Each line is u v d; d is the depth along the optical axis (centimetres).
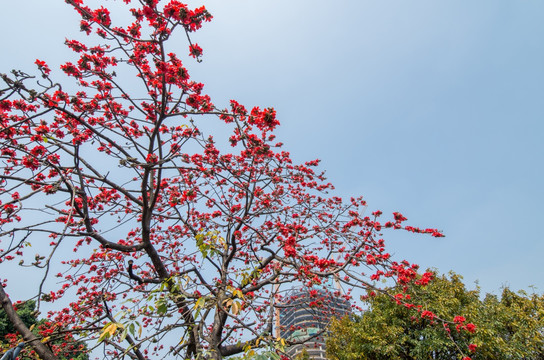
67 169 514
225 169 549
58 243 269
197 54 389
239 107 442
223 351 519
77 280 718
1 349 477
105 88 527
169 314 287
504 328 1041
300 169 840
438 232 619
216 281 389
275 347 253
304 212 812
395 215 616
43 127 431
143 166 427
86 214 450
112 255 691
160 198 714
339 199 847
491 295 1185
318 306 677
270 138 759
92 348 346
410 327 1047
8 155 500
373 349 1046
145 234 525
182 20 364
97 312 647
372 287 451
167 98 480
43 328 601
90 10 412
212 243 369
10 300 341
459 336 935
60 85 353
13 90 318
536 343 991
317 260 433
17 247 319
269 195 809
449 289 1089
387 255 508
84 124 436
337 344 1230
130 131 637
